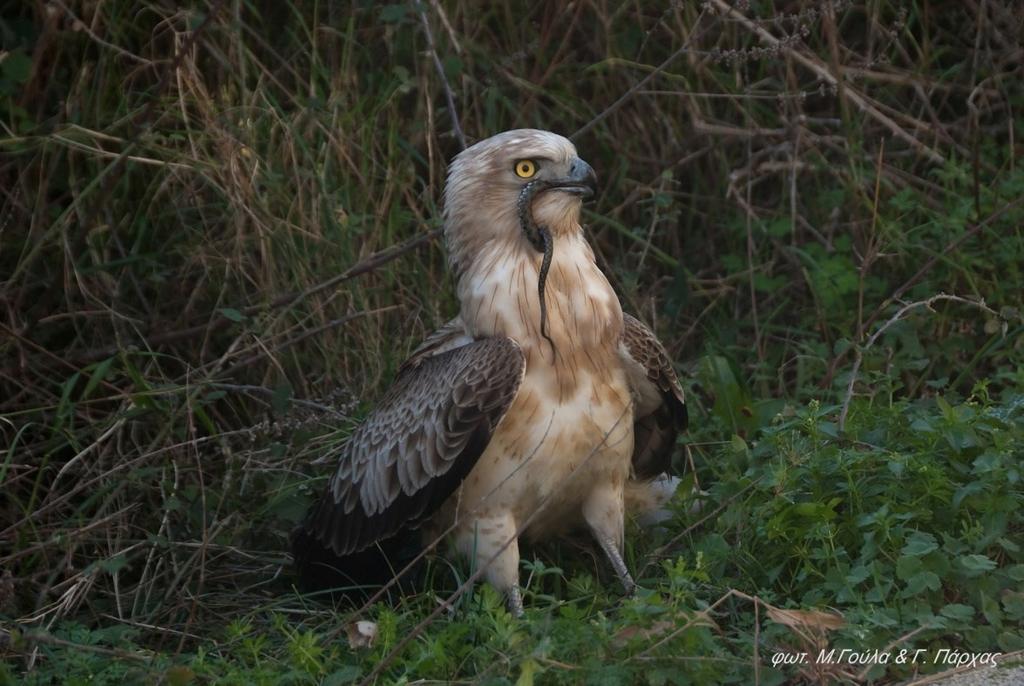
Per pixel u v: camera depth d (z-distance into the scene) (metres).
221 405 11.41
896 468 8.16
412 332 11.57
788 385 11.88
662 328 12.28
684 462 10.55
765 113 13.48
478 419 8.77
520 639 7.43
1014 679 7.09
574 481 9.10
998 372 10.66
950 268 11.55
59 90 12.16
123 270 11.62
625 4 12.96
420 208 12.36
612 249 12.99
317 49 12.66
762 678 7.18
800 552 8.23
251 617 9.07
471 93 12.80
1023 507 8.34
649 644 7.21
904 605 7.59
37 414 10.92
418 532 9.86
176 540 9.95
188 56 11.81
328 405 10.94
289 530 10.23
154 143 11.72
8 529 9.55
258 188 11.70
